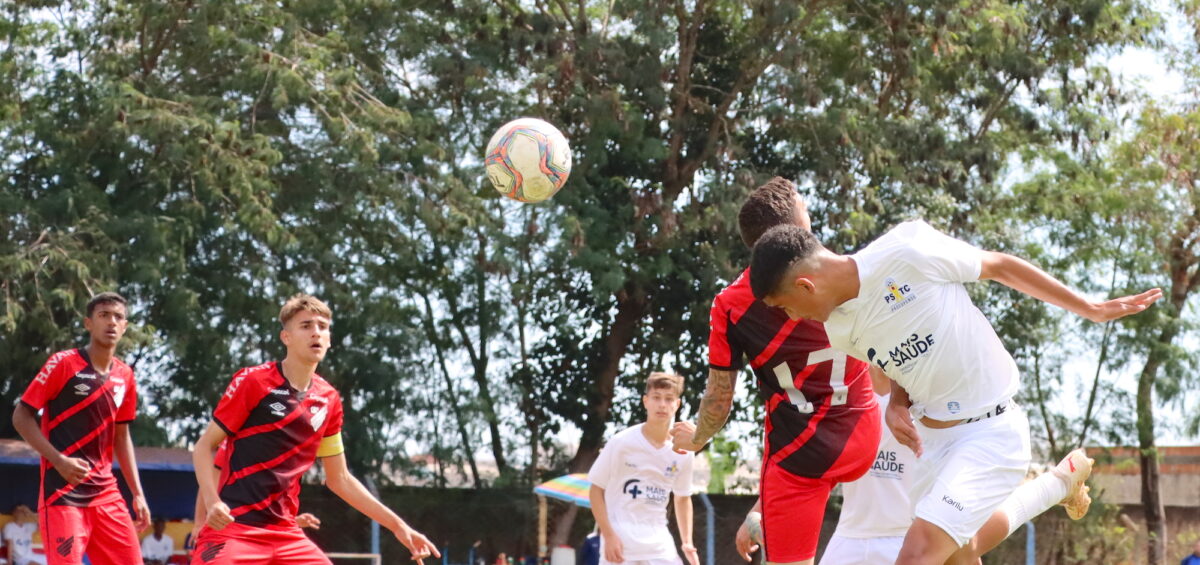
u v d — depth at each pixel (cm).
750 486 3794
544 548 3000
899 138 3231
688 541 1199
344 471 938
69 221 2761
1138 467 4084
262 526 886
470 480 3672
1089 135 3388
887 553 877
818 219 3372
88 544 1123
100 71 2977
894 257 631
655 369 3581
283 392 887
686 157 3434
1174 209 3725
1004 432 658
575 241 2989
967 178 3388
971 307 661
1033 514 784
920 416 686
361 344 3181
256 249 3125
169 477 2902
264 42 3006
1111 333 3766
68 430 1107
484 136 3250
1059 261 3797
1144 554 3319
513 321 3581
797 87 3034
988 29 3127
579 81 3120
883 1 3184
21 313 2606
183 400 3250
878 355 649
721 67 3478
